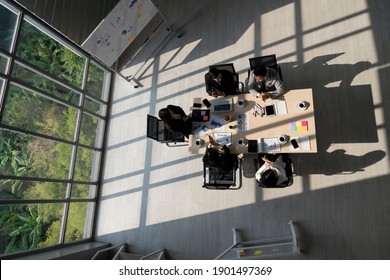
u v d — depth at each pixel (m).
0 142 3.85
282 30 4.66
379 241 3.46
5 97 3.67
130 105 5.34
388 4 4.17
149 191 4.70
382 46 4.03
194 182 4.46
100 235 4.81
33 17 4.13
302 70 4.32
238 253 3.75
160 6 5.77
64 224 4.43
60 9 4.49
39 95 4.16
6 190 3.85
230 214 4.14
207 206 4.29
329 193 3.78
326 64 4.23
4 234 3.88
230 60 4.84
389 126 3.73
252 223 4.01
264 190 4.07
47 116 4.44
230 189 3.82
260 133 3.44
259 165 3.62
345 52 4.19
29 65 4.00
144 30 5.71
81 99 4.84
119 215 4.79
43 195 4.24
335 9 4.44
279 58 4.52
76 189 4.75
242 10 5.05
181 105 4.93
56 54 4.78
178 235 4.33
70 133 4.69
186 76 5.07
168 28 5.41
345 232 3.60
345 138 3.87
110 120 5.42
